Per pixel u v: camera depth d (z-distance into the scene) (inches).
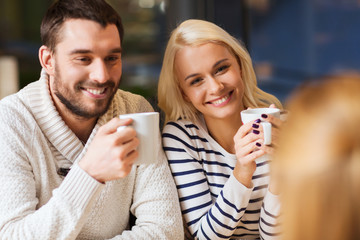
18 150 46.5
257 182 54.2
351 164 17.2
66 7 45.7
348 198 17.0
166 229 50.0
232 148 57.5
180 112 58.0
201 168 55.3
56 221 42.1
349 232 17.1
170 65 56.3
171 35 56.4
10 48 204.1
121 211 52.5
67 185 42.1
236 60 56.6
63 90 46.8
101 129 41.3
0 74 194.1
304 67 207.5
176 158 54.6
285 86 200.1
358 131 17.6
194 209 53.2
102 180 42.0
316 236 17.4
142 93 179.5
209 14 185.6
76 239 49.6
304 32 207.6
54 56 46.6
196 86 54.7
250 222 55.1
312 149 18.0
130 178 52.0
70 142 48.8
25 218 43.6
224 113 54.2
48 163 48.7
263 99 62.3
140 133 41.3
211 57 53.4
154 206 51.2
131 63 185.8
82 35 44.9
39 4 205.8
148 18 187.5
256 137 45.5
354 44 205.3
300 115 19.0
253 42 195.6
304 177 17.7
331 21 207.9
